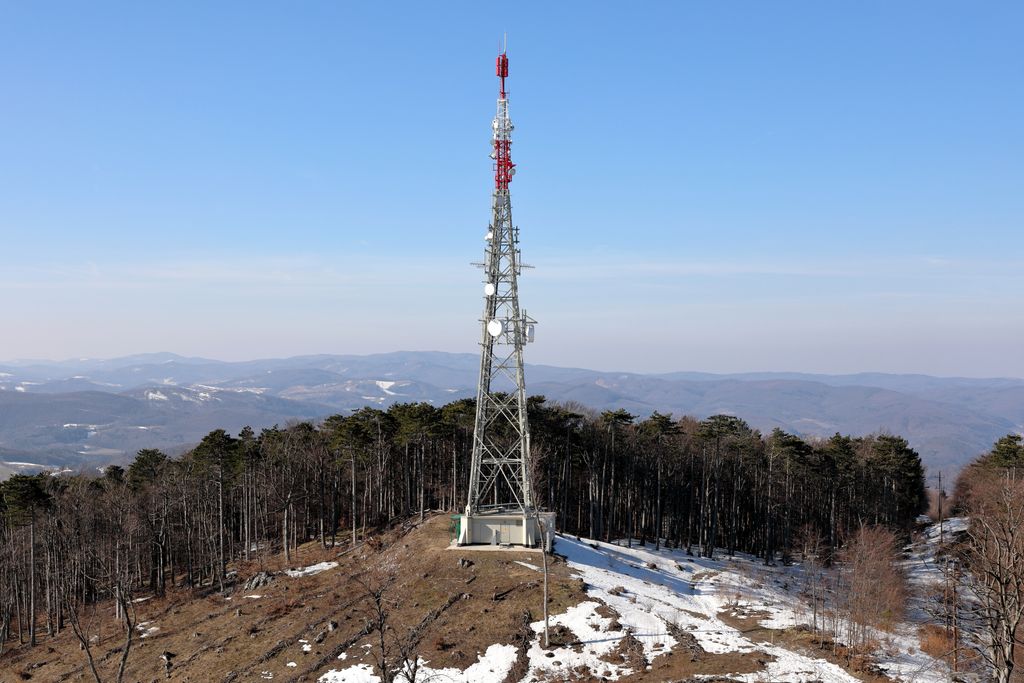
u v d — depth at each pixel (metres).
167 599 68.44
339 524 93.25
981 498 65.94
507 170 63.81
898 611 53.88
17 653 61.19
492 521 61.72
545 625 44.78
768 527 82.81
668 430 87.19
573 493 95.69
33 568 65.00
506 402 66.50
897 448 92.88
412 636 46.03
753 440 95.88
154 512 76.00
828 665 41.62
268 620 53.16
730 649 43.97
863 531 60.59
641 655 43.00
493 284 63.41
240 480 84.81
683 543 92.19
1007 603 33.25
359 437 77.25
